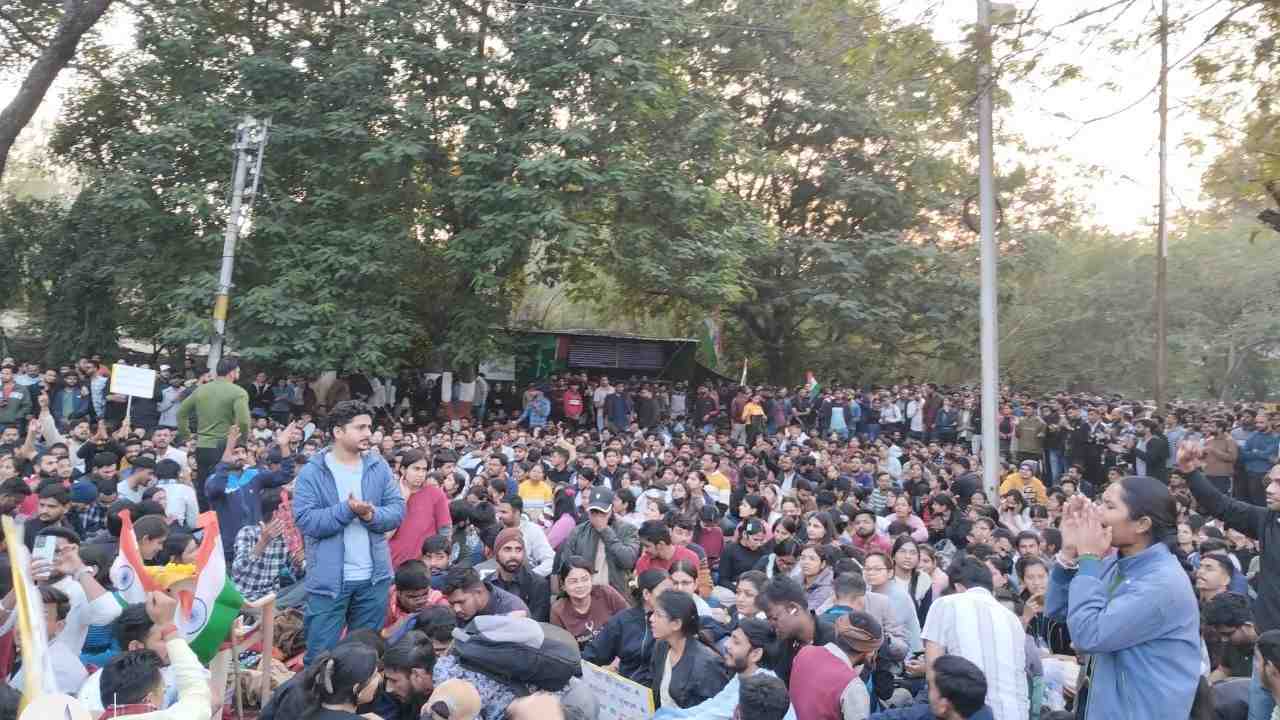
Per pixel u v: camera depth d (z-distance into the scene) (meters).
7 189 30.06
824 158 29.55
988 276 13.73
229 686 6.84
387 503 6.66
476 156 20.92
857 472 15.80
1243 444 17.75
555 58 21.73
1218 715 5.11
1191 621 3.77
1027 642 6.18
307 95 21.89
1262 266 33.38
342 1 23.56
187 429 11.58
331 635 6.34
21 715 3.52
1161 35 10.60
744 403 25.53
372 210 22.16
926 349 34.50
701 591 8.50
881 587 7.18
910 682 6.54
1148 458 17.44
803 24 12.76
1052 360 34.62
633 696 5.46
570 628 7.30
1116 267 34.56
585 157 22.02
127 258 22.42
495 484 10.54
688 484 11.69
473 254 21.27
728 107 26.53
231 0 23.34
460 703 4.41
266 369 21.80
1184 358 34.06
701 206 22.89
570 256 23.38
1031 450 21.47
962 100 11.73
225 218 21.08
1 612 5.57
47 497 7.99
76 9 15.44
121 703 4.36
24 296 25.81
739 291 23.80
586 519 9.48
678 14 22.19
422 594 6.55
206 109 21.05
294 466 11.05
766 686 4.86
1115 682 3.81
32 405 18.53
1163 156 22.45
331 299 20.88
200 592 5.95
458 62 21.72
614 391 25.50
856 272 27.55
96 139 24.55
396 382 25.27
